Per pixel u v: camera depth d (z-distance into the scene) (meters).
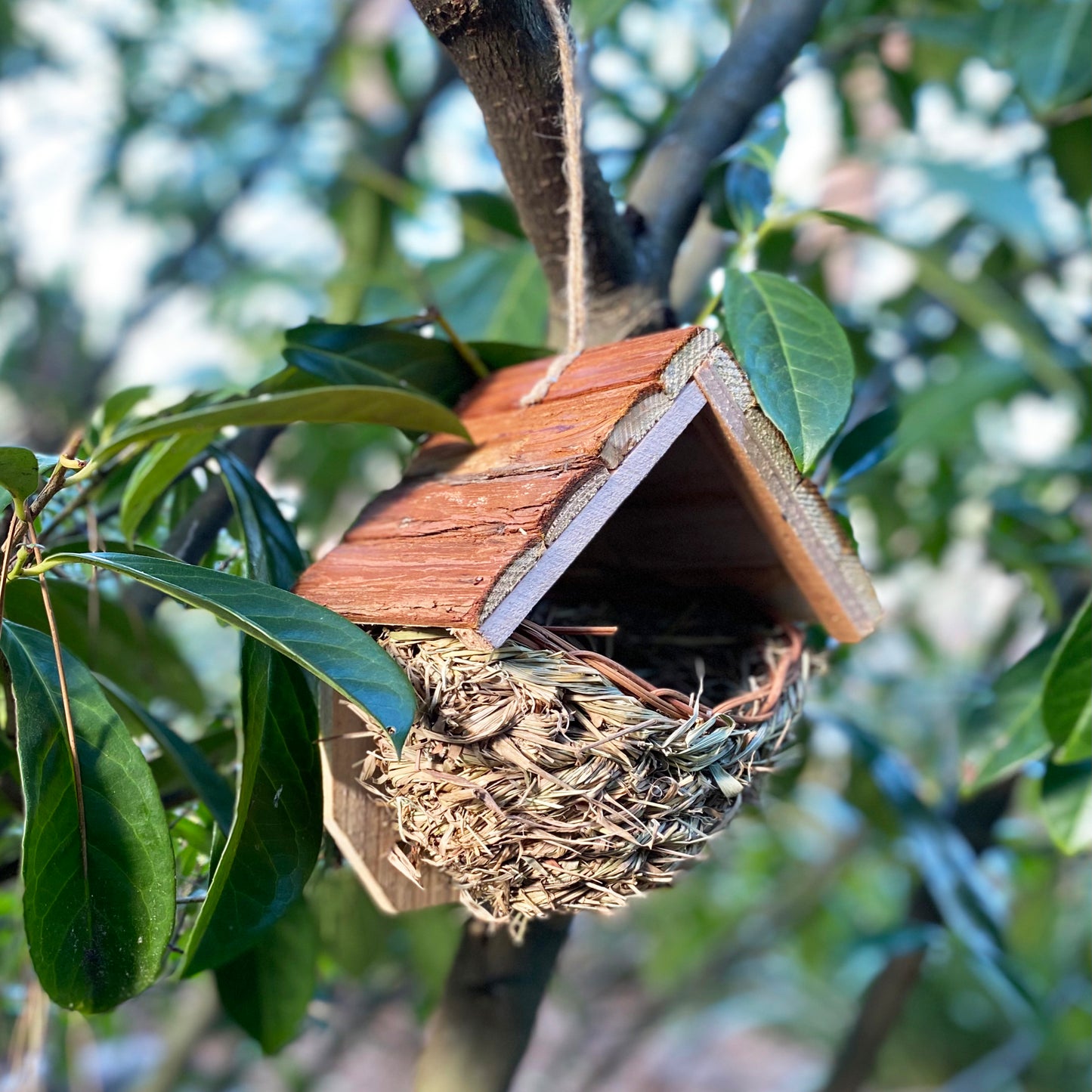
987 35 1.23
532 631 0.66
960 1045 2.42
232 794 0.79
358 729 0.71
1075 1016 2.04
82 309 2.29
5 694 0.78
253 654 0.65
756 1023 2.85
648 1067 2.83
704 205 0.99
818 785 1.72
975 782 0.97
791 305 0.71
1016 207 1.31
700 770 0.66
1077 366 1.52
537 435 0.69
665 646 0.88
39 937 0.58
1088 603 0.79
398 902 0.73
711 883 2.30
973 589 2.08
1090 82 1.18
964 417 1.54
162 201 2.12
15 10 1.96
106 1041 1.44
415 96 1.90
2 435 2.10
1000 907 1.23
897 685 1.87
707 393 0.65
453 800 0.63
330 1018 1.61
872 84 1.68
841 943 2.32
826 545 0.72
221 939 0.66
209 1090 1.88
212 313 1.75
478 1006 0.88
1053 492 1.68
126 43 1.99
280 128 2.07
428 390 0.86
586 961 2.67
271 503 0.84
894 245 1.19
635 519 0.85
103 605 0.97
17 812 0.85
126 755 0.63
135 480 0.78
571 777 0.61
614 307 0.86
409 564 0.66
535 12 0.68
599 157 1.22
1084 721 0.81
